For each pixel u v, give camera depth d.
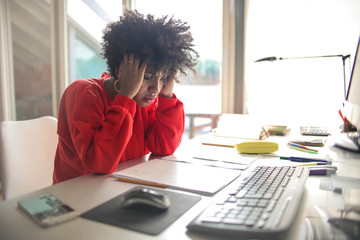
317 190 0.63
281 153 1.03
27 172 1.07
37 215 0.49
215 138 1.36
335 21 1.76
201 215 0.47
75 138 0.81
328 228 0.44
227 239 0.42
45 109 2.52
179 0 2.22
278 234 0.39
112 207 0.54
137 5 2.32
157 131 1.04
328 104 1.83
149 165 0.84
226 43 2.16
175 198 0.58
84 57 2.65
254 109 2.07
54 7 2.35
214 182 0.68
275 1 1.94
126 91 0.88
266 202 0.50
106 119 0.81
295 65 1.92
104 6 2.38
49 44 2.45
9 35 2.50
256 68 2.04
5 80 2.52
